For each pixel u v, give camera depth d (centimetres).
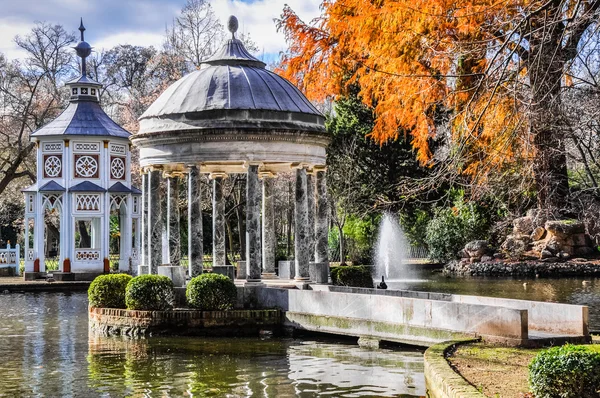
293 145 2225
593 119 1745
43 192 3881
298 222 2278
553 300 2542
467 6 1781
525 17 1427
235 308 2109
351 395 1288
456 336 1547
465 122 1509
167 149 2231
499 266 3578
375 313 1784
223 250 2553
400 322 1719
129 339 2005
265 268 2605
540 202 2153
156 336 2038
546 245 3606
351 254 4322
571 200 2164
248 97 2200
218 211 2548
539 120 1712
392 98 2216
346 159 4019
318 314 1944
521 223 3700
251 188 2173
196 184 2203
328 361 1608
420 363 1553
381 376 1433
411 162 3941
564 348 984
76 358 1733
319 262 2338
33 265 3944
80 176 3903
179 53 4875
